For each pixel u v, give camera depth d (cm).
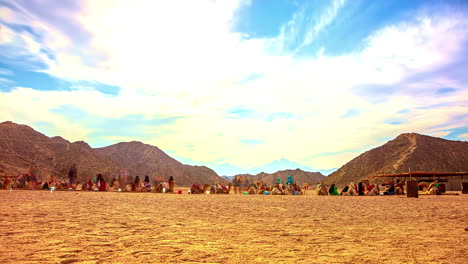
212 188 3538
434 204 1905
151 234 761
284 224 972
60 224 877
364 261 518
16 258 511
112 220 994
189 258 534
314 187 8475
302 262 511
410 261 519
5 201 1598
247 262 511
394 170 7981
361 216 1214
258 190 3659
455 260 526
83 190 3522
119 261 508
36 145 8800
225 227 896
